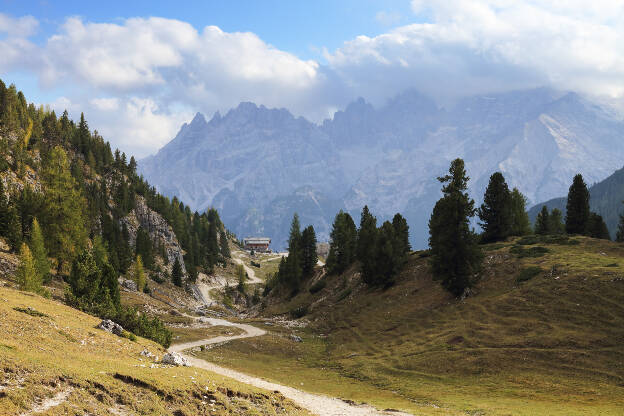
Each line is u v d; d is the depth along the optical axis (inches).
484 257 3459.6
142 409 1042.1
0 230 3971.5
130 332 2102.6
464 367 2153.1
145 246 6963.6
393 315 3388.3
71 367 1123.9
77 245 4399.6
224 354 2792.8
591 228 4311.0
